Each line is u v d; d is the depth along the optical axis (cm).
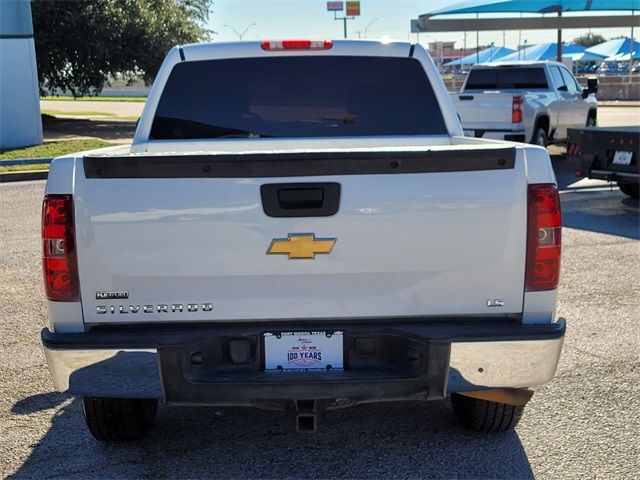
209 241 338
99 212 338
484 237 340
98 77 2941
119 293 343
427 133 513
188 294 343
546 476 382
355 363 345
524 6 2403
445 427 439
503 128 1474
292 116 517
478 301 345
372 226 338
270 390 337
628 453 405
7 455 412
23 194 1355
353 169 334
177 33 3003
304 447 418
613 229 1001
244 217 337
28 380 521
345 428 440
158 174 335
